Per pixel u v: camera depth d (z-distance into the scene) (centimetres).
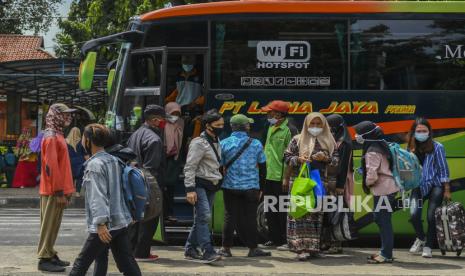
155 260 834
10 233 1202
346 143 856
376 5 986
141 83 999
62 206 761
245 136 849
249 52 980
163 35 989
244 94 975
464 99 973
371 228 970
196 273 748
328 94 973
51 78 2177
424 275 755
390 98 973
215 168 823
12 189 2020
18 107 2898
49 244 760
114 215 583
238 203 856
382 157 821
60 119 760
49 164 745
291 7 984
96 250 581
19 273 748
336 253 902
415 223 906
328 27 983
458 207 865
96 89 2562
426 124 873
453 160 969
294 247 838
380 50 980
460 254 897
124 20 2530
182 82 1001
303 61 978
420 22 985
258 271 765
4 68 1977
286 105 928
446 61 980
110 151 603
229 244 869
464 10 986
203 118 834
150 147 811
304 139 840
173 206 993
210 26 985
